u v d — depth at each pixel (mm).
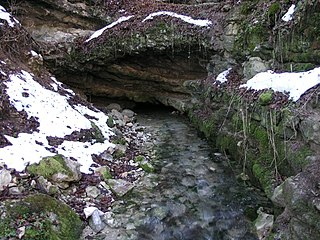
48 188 4895
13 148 5430
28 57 8656
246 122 6281
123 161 6664
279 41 6590
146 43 9695
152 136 8430
